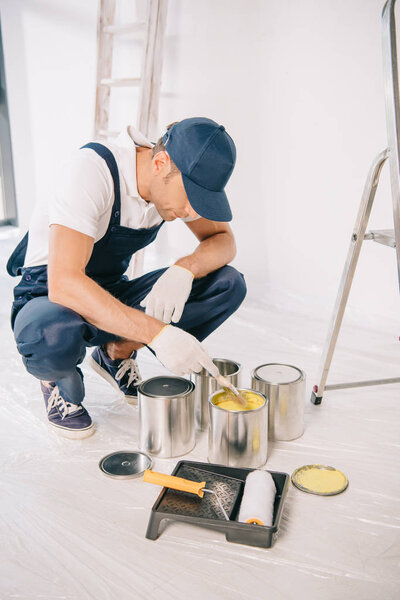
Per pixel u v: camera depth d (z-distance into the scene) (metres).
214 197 1.44
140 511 1.36
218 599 1.10
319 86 2.65
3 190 4.38
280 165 2.89
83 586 1.14
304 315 2.77
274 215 2.98
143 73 2.96
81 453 1.61
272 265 3.06
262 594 1.11
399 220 1.49
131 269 3.17
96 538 1.27
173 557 1.21
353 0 2.46
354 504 1.38
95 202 1.46
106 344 1.84
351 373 2.13
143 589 1.13
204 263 1.72
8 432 1.72
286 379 1.67
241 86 2.92
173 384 1.66
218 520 1.24
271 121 2.86
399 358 2.26
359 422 1.77
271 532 1.22
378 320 2.64
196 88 3.09
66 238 1.42
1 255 3.77
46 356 1.50
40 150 4.07
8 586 1.14
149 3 2.88
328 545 1.24
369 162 2.57
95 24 3.43
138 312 1.47
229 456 1.50
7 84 4.10
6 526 1.31
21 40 3.91
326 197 2.76
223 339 2.50
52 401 1.71
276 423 1.66
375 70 2.47
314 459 1.58
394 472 1.51
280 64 2.75
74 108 3.74
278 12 2.70
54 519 1.33
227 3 2.85
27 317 1.50
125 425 1.77
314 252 2.87
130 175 1.53
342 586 1.13
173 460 1.58
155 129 3.08
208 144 1.39
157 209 1.54
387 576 1.15
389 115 1.46
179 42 3.09
